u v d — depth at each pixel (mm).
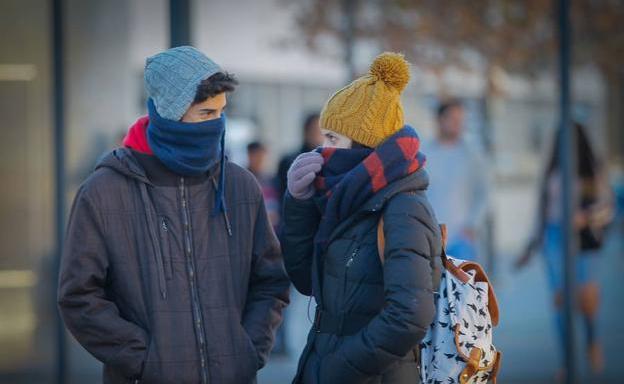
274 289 9953
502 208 32656
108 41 23125
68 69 22172
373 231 9242
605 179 23547
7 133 21719
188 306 9297
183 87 9195
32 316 21266
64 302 9203
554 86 31344
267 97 31234
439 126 22328
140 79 23953
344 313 9211
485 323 9438
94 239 9227
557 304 22703
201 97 9227
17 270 21484
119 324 9117
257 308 9836
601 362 23688
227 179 9781
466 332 9312
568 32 20016
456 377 9344
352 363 8867
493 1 30375
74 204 9406
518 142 32188
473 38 30328
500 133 31547
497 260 33094
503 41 30578
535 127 32125
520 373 23000
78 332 9227
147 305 9250
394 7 29562
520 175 32438
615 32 31625
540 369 23406
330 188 9516
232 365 9359
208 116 9406
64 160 20125
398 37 29656
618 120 32969
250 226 9742
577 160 23125
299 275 10195
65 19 21203
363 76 9789
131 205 9359
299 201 9836
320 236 9547
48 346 20953
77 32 22547
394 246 8875
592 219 22922
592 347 23141
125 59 23469
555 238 22984
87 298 9172
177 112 9227
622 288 32625
